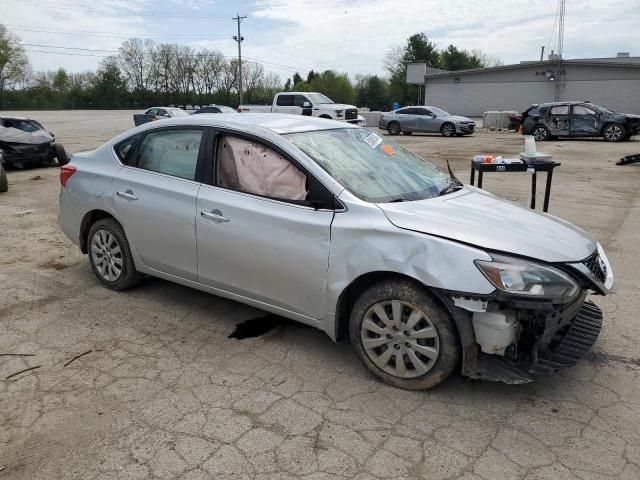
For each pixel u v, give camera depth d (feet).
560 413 10.10
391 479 8.37
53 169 46.65
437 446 9.15
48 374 11.47
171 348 12.64
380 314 10.85
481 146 68.49
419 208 11.22
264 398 10.57
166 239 13.84
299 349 12.60
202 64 272.92
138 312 14.65
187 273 13.74
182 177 13.65
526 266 9.72
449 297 9.95
